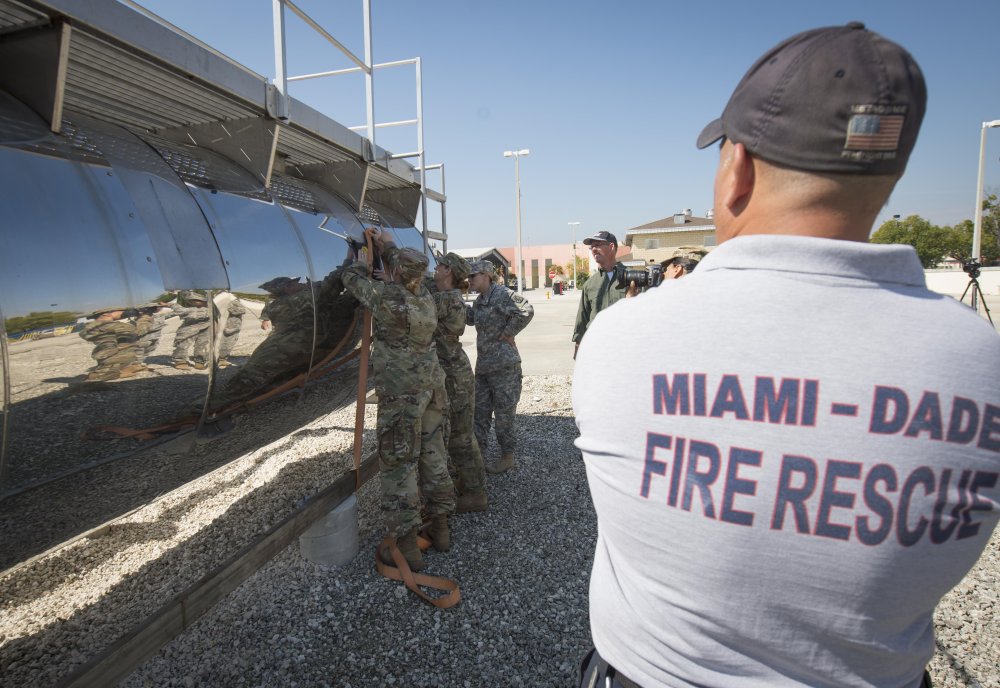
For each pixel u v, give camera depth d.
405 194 4.24
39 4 1.35
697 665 0.63
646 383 0.61
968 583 2.73
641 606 0.67
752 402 0.56
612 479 0.65
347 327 2.81
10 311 1.30
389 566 2.78
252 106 2.22
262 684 2.08
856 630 0.57
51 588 2.63
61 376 1.42
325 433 4.90
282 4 2.33
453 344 3.33
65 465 1.51
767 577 0.56
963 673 2.15
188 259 1.80
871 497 0.53
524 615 2.51
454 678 2.13
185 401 1.84
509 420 4.12
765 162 0.63
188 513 3.34
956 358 0.54
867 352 0.55
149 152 1.91
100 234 1.52
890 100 0.54
